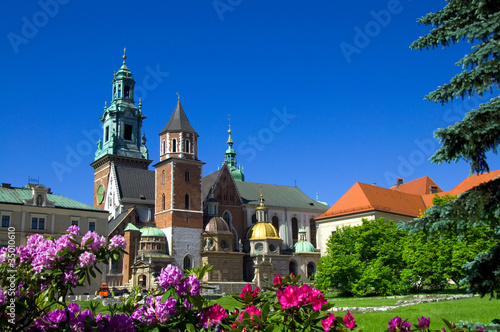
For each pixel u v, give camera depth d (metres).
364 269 68.56
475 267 15.82
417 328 12.39
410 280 68.62
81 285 10.91
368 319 30.95
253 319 10.88
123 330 10.18
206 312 11.37
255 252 102.69
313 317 10.95
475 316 28.78
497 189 15.46
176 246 92.94
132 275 88.06
